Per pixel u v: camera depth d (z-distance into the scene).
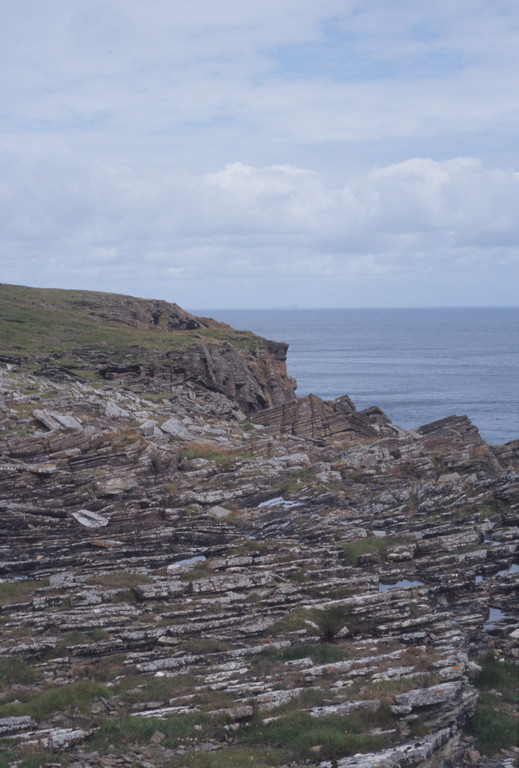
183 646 20.23
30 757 13.45
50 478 35.22
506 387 195.38
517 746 15.02
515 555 27.20
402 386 198.12
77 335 88.75
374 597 22.89
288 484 38.47
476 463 39.72
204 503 35.03
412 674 17.30
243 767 13.28
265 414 60.81
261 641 20.67
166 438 44.56
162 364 79.75
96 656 19.86
